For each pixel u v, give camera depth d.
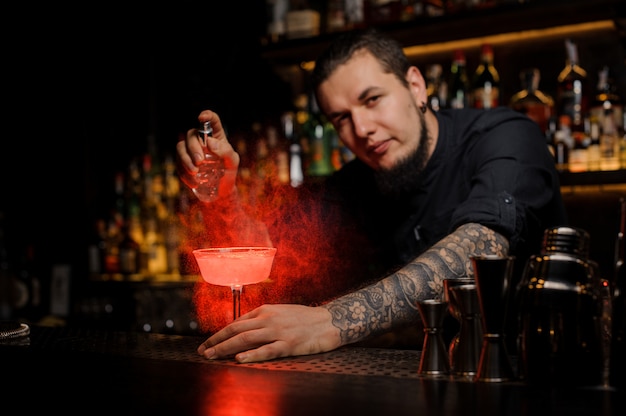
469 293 1.08
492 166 1.82
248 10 3.60
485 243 1.54
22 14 4.19
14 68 4.23
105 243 3.79
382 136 2.02
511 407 0.86
